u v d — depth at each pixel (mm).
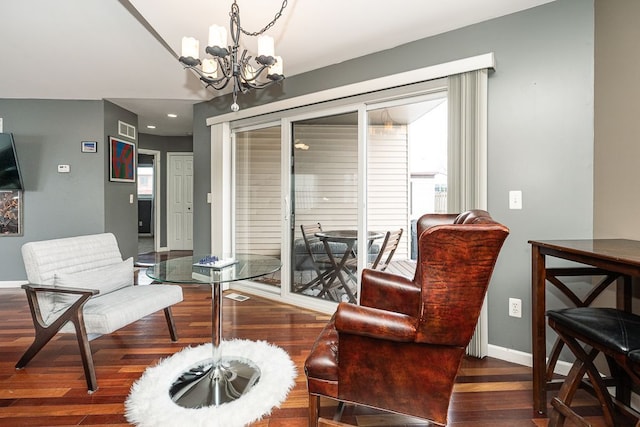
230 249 3732
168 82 3465
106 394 1729
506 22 2080
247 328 2623
